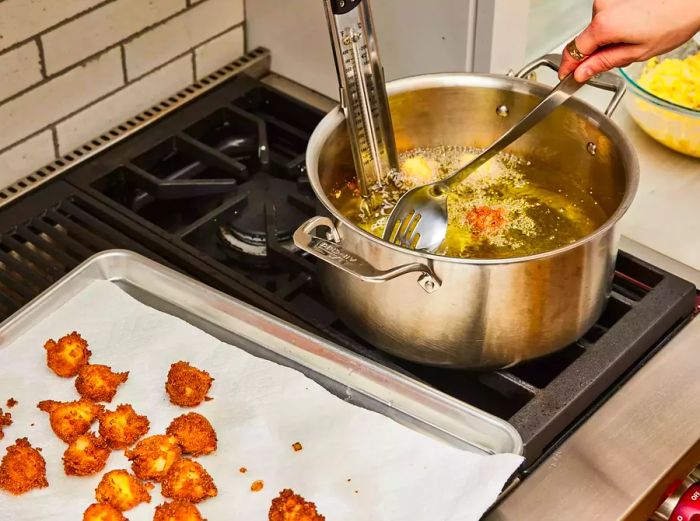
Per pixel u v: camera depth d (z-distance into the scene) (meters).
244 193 1.35
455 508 0.91
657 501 1.01
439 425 1.01
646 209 1.32
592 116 1.16
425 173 1.24
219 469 0.97
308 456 0.98
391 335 1.05
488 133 1.27
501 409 1.09
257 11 1.54
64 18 1.31
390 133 1.20
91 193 1.33
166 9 1.44
